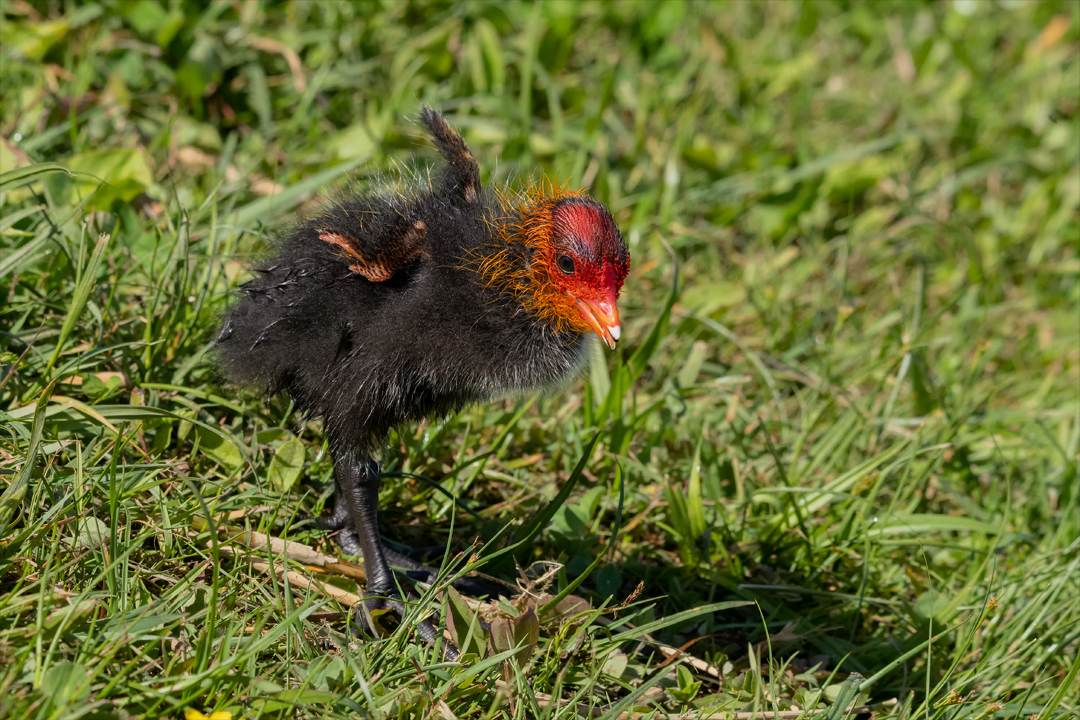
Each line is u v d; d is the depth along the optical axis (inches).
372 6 560.1
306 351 295.4
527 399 391.9
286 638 256.7
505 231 297.4
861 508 373.7
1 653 228.8
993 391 462.6
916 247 549.3
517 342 295.4
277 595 264.1
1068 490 414.3
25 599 240.4
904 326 502.3
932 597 344.5
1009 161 619.5
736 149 585.9
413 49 532.1
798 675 310.5
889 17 742.5
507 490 369.1
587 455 316.2
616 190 522.9
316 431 353.7
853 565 373.1
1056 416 476.4
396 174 394.9
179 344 345.7
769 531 371.2
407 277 295.4
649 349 388.8
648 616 315.9
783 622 337.7
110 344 340.5
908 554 391.2
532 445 391.5
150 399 321.7
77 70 483.2
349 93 534.9
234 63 515.2
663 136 566.3
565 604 291.3
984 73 711.1
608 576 327.6
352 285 294.4
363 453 298.8
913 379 436.8
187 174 456.8
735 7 705.0
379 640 267.6
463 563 324.8
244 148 486.0
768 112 628.1
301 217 332.2
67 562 259.0
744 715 281.6
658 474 381.4
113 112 466.3
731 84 628.1
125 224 383.6
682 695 285.7
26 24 479.8
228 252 386.6
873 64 710.5
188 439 326.0
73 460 287.7
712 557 358.0
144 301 359.6
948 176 619.2
